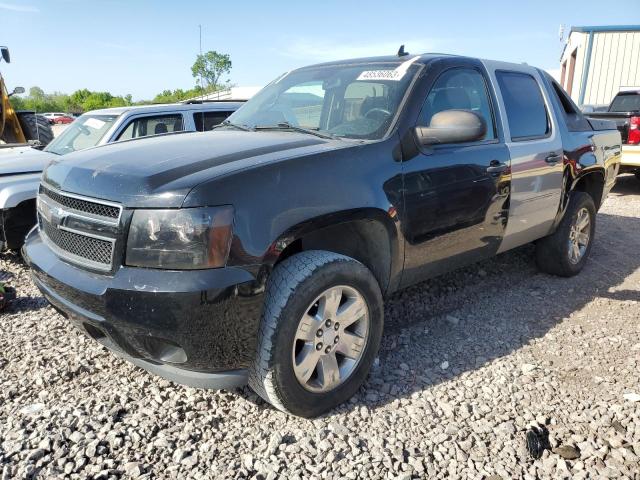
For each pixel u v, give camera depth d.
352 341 2.85
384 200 2.93
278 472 2.37
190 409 2.82
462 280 4.84
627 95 11.59
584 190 5.24
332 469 2.39
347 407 2.87
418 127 3.19
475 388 3.06
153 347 2.45
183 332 2.30
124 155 2.80
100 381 3.09
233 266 2.35
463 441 2.59
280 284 2.53
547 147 4.21
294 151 2.77
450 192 3.32
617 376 3.19
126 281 2.33
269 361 2.50
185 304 2.26
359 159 2.89
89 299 2.44
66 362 3.30
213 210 2.31
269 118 3.75
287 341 2.51
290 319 2.50
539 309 4.22
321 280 2.59
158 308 2.28
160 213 2.31
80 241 2.59
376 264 3.12
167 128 6.39
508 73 4.18
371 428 2.69
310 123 3.53
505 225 3.88
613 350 3.52
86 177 2.62
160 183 2.38
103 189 2.49
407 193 3.07
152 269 2.33
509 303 4.34
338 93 3.58
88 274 2.52
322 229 2.87
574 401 2.93
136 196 2.36
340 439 2.58
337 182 2.74
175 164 2.55
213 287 2.28
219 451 2.50
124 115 6.11
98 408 2.81
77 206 2.62
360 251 3.15
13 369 3.22
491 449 2.55
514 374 3.21
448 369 3.28
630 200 9.02
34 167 5.47
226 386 2.54
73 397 2.92
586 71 19.09
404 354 3.46
